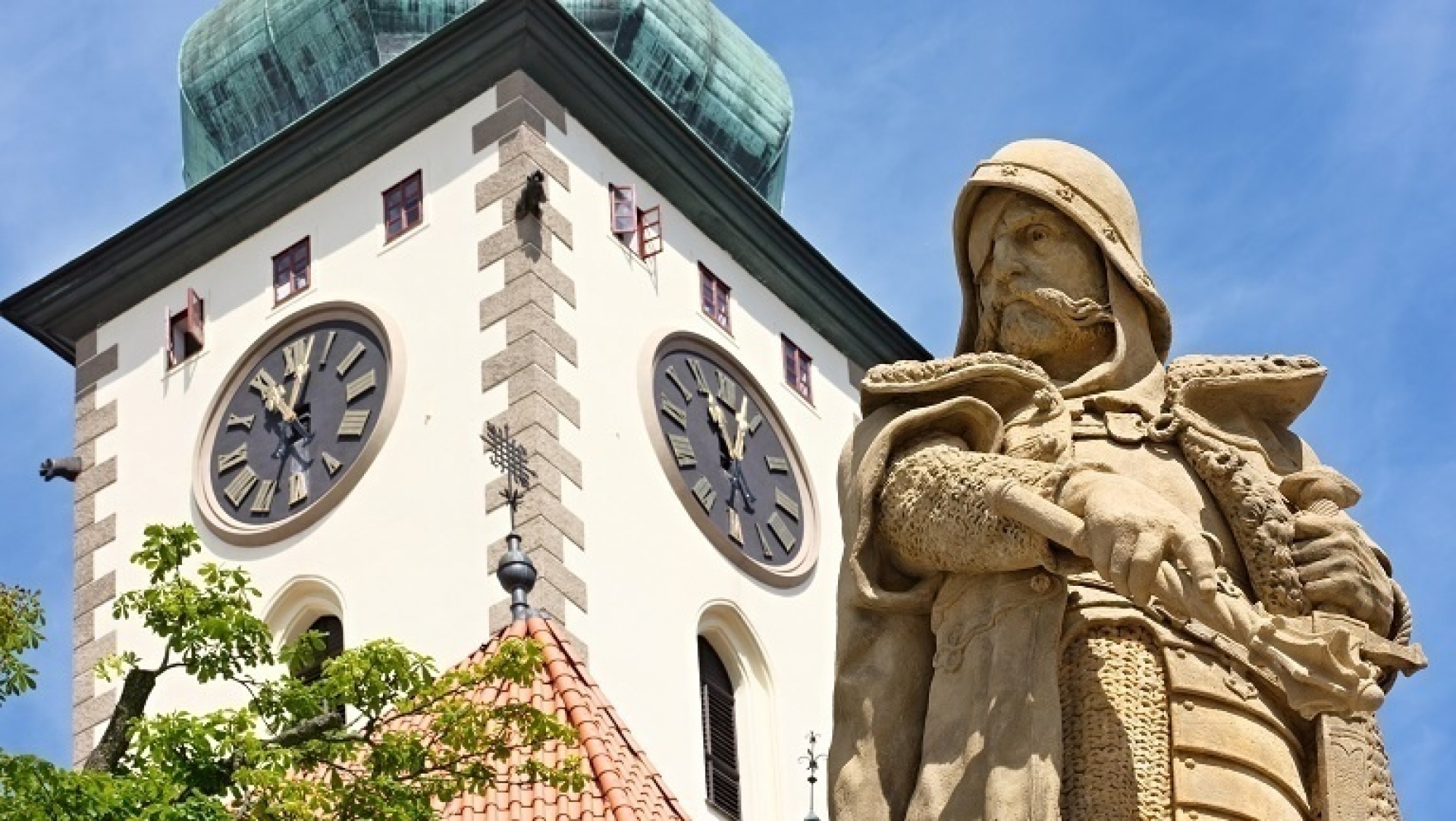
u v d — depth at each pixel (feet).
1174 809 23.06
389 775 55.52
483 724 56.65
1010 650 23.31
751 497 128.88
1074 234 25.44
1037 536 23.13
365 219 130.72
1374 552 24.66
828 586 130.52
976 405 24.48
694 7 148.05
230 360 131.44
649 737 116.98
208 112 146.20
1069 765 23.22
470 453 121.90
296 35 144.25
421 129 130.72
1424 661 24.03
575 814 79.61
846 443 25.14
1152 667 23.48
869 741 24.12
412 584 120.26
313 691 56.70
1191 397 25.20
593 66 130.31
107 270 135.74
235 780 53.52
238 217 133.39
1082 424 24.98
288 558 124.47
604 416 123.95
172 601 57.36
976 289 26.02
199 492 128.88
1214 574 22.18
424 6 142.82
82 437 134.62
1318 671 22.04
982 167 25.68
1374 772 23.43
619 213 129.90
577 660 91.45
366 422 125.59
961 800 23.12
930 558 23.86
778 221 135.54
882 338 140.26
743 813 121.19
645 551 121.80
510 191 126.72
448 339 125.39
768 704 123.85
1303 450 25.64
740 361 131.95
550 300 124.77
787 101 150.61
